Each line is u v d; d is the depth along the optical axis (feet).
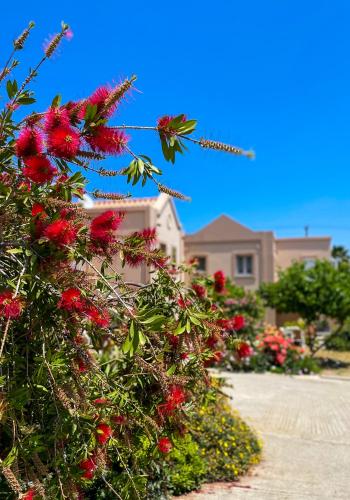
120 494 8.27
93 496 10.63
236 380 41.68
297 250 104.53
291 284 57.16
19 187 7.42
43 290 7.04
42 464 6.91
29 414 7.64
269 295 61.46
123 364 9.53
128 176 7.30
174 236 66.80
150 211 54.08
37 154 6.91
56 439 7.19
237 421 19.02
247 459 17.61
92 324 7.86
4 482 8.03
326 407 30.53
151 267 9.59
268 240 93.15
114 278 8.52
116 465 9.58
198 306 9.87
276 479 16.79
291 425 25.52
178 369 8.90
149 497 13.14
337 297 54.80
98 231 7.34
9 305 6.44
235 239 94.22
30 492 6.46
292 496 15.06
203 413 16.83
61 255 6.81
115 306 7.91
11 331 7.25
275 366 48.29
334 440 22.58
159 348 8.59
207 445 16.42
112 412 7.86
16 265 7.45
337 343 71.51
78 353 7.52
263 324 58.13
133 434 8.43
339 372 51.13
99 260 7.89
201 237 95.55
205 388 10.78
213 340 10.26
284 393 35.78
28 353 7.48
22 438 7.00
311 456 19.85
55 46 7.35
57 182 7.38
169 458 13.32
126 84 7.02
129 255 8.64
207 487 15.66
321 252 103.55
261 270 92.99
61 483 6.98
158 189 7.61
